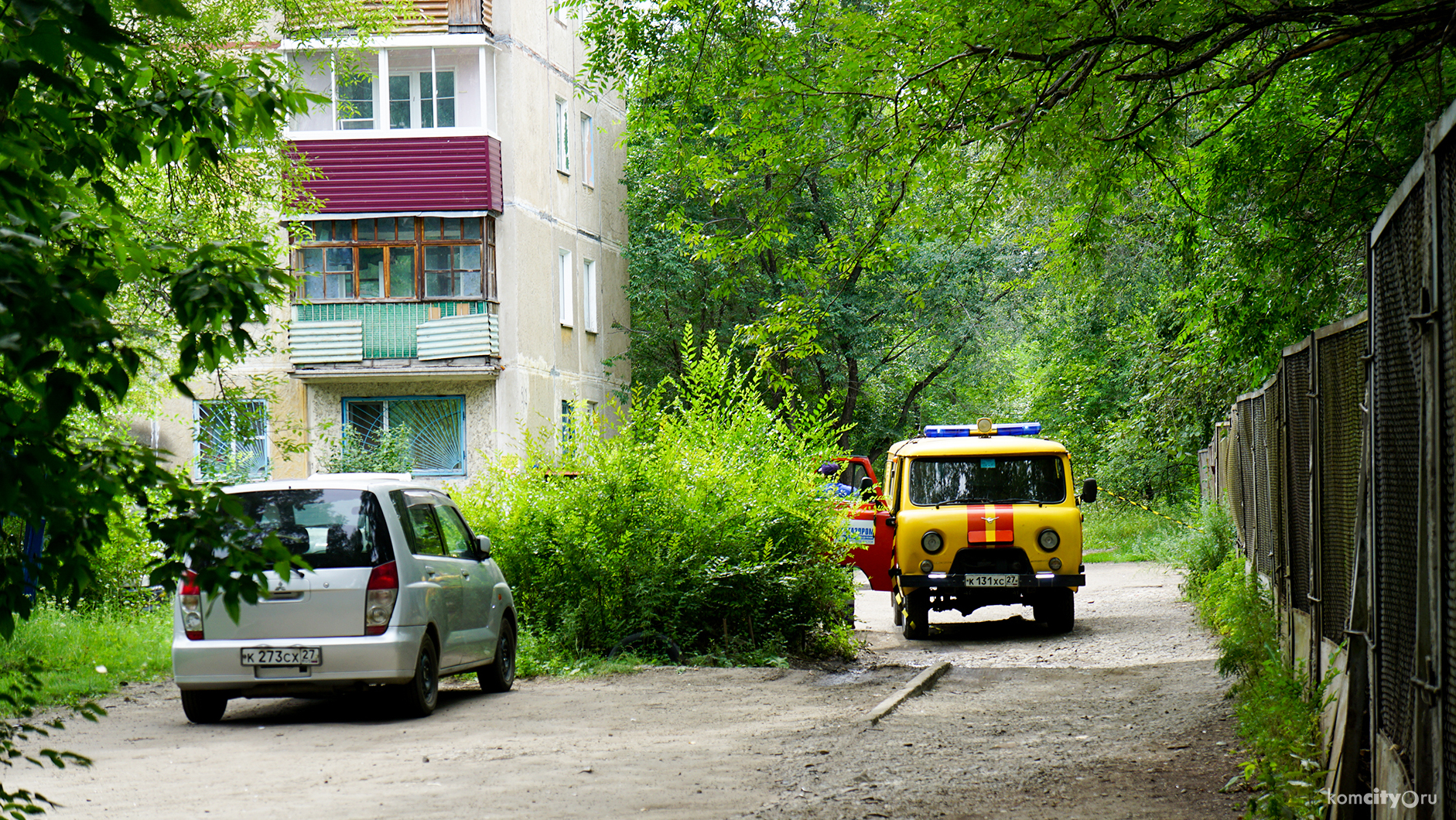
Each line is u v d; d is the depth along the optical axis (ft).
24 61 11.16
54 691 39.09
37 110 12.61
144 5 10.53
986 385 174.09
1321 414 26.16
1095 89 36.73
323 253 99.45
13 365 11.32
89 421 36.78
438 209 97.91
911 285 136.56
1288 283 48.49
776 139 43.39
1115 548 111.14
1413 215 15.57
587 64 49.11
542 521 49.06
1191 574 65.41
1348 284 52.54
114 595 53.42
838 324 131.44
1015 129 38.99
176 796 25.18
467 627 38.60
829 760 27.68
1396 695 16.96
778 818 22.41
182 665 34.22
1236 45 42.37
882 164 43.16
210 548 12.62
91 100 13.37
